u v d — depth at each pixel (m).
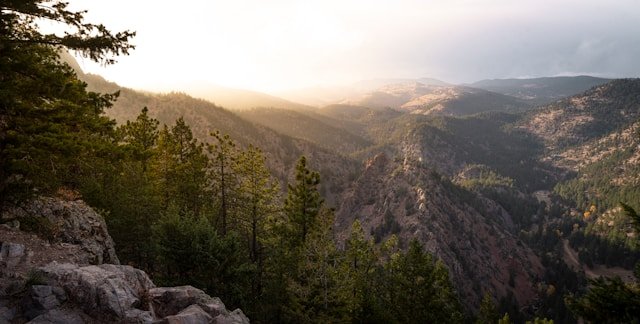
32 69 11.95
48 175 15.09
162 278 24.70
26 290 11.70
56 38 12.02
